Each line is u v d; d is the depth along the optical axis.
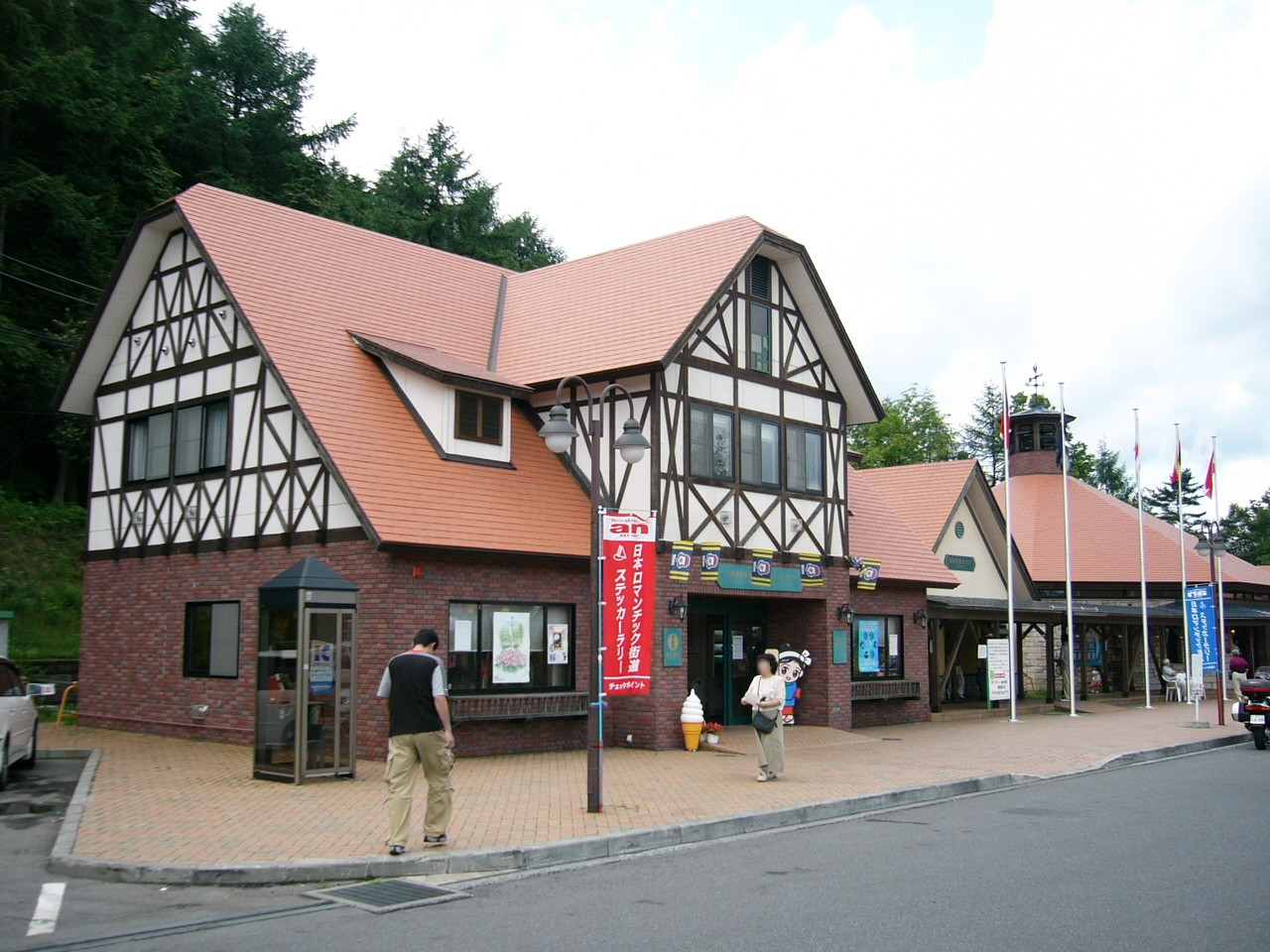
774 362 20.75
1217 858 9.70
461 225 45.25
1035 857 9.75
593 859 9.86
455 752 15.89
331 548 16.27
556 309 21.50
